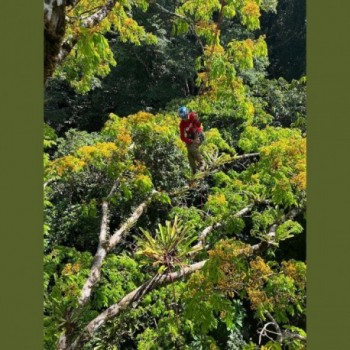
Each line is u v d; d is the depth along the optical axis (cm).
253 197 1076
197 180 1238
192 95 1942
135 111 1959
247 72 1698
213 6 1121
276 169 779
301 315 1040
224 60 1067
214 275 669
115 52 1872
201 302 661
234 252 701
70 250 936
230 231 980
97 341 882
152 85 1983
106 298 863
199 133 1142
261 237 791
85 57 585
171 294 900
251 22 1061
